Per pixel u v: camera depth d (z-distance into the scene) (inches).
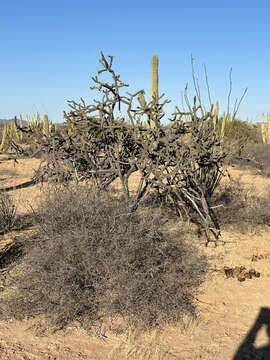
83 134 211.9
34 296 143.9
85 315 140.6
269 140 757.9
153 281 141.8
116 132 211.3
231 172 522.9
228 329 134.9
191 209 253.4
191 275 165.6
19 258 185.5
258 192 349.7
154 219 167.9
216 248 215.9
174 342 126.5
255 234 249.4
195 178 216.2
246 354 119.3
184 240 206.5
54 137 217.3
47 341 125.8
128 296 136.5
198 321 139.6
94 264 142.8
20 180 432.5
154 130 200.2
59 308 136.6
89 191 179.9
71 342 125.6
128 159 223.3
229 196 297.3
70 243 142.9
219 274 182.1
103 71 199.8
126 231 152.9
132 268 144.5
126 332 131.0
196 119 203.3
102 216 157.6
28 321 138.3
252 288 168.2
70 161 222.8
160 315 136.3
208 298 158.2
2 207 252.1
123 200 191.9
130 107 202.2
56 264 143.9
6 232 232.2
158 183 201.6
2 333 129.7
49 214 160.2
